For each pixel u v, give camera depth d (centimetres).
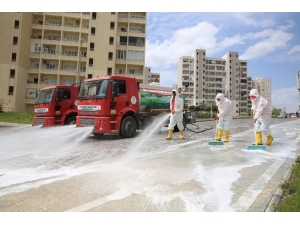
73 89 1280
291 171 463
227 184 392
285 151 698
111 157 630
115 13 4159
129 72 4291
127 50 4219
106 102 957
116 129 990
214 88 8962
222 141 909
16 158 628
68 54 4303
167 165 525
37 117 1271
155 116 1234
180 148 764
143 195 350
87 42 4184
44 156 654
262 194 341
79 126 1023
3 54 3712
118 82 1020
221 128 907
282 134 1215
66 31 4219
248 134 1232
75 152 714
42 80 4097
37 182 414
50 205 317
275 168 489
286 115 5538
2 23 3741
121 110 1017
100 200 333
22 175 460
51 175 457
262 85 11338
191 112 1440
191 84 8950
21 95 3900
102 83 991
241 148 757
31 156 655
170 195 348
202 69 8881
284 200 324
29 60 4119
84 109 1016
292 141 920
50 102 1198
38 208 308
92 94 1005
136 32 4288
